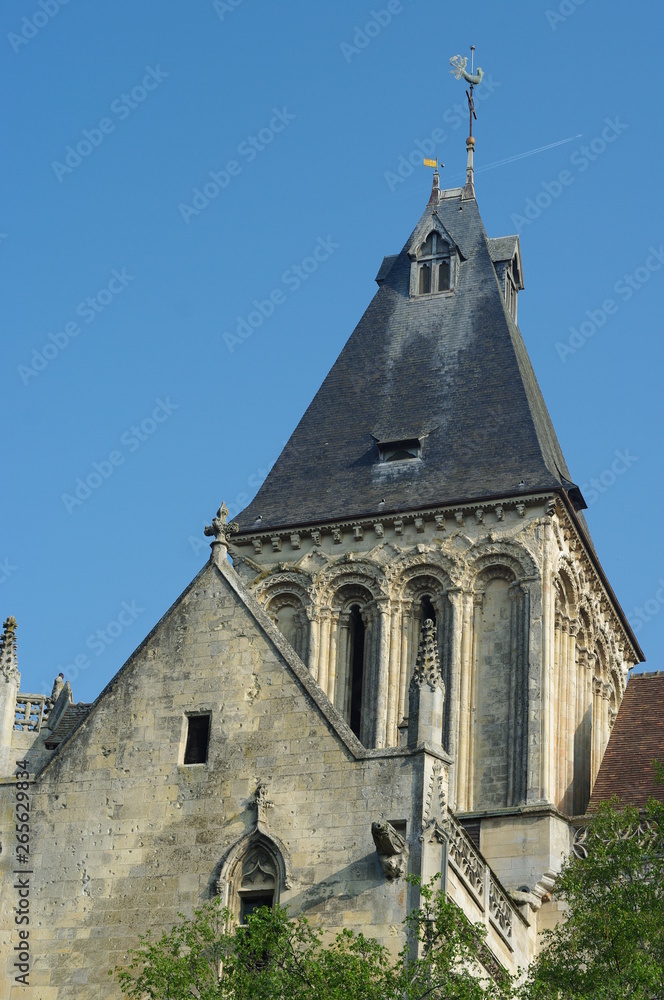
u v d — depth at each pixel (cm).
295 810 6066
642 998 5453
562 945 5862
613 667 9050
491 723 8094
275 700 6256
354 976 5309
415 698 6141
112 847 6206
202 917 5766
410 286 9606
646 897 5928
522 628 8200
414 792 5975
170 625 6481
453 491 8606
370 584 8512
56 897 6178
